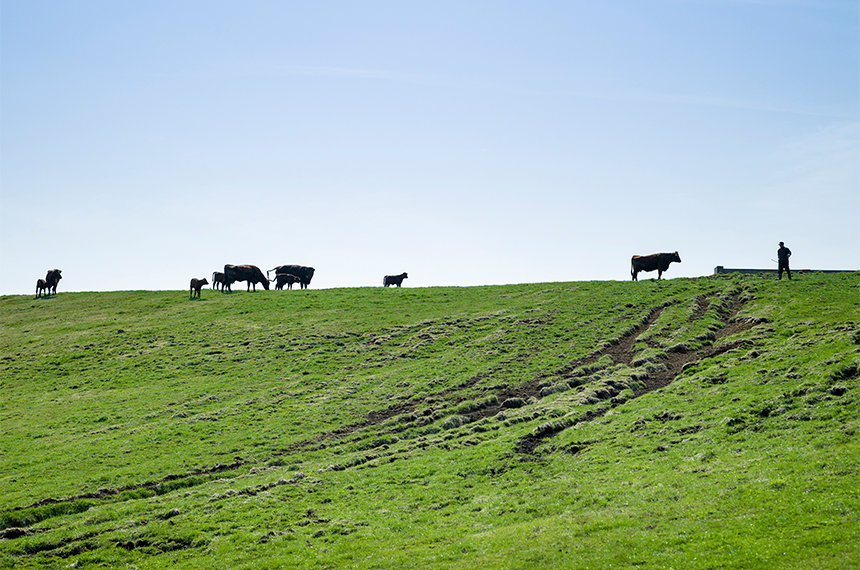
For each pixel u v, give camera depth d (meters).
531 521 28.23
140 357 69.94
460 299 84.75
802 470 26.77
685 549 22.20
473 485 34.84
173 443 45.50
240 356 67.38
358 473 38.47
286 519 32.19
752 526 22.84
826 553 20.27
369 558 26.62
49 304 99.81
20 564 29.16
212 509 34.03
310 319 79.31
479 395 51.25
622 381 49.25
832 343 44.41
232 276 100.38
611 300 75.50
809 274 80.75
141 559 29.20
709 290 75.81
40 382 64.81
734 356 49.94
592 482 31.58
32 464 42.66
